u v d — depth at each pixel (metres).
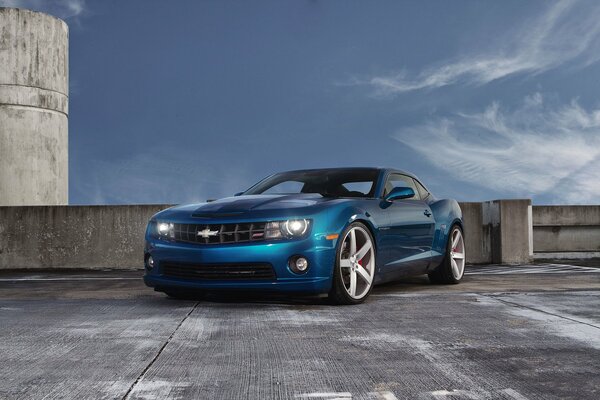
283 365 2.72
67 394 2.30
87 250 9.71
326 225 4.46
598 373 2.58
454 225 6.37
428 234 5.79
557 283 6.38
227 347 3.08
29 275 8.53
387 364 2.73
